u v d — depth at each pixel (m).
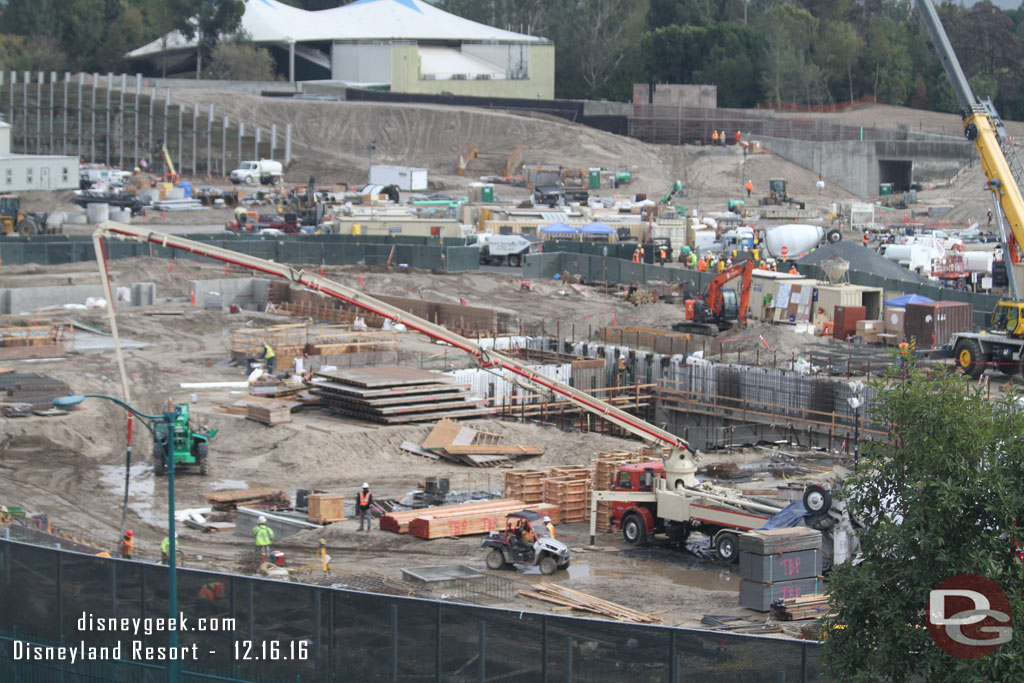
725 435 74.25
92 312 98.38
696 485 51.50
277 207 166.00
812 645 29.30
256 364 81.25
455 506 54.31
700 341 88.88
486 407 73.31
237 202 172.75
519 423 71.81
